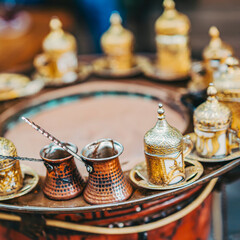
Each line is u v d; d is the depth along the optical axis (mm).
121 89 2150
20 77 2299
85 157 1194
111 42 2260
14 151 1294
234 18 5035
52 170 1244
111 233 1459
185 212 1522
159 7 5242
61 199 1264
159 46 2152
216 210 1806
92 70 2404
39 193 1315
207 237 1788
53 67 2242
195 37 5254
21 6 4883
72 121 1923
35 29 3938
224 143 1387
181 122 1765
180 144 1241
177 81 2146
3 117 1921
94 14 5109
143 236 1490
